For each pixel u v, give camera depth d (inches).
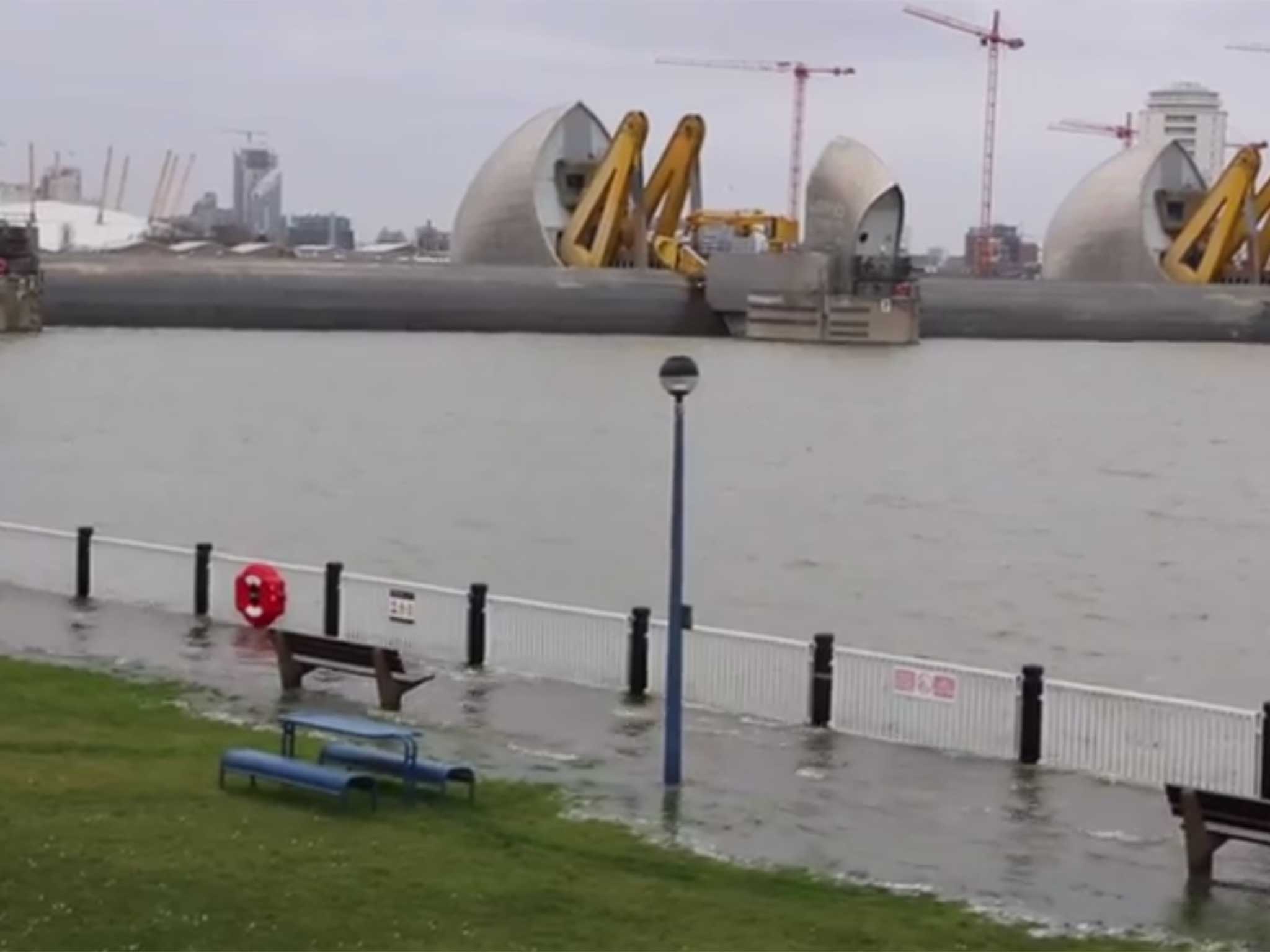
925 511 2513.5
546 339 5930.1
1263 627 1662.2
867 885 636.1
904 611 1688.0
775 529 2272.4
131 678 937.5
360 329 5969.5
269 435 3248.0
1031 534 2319.1
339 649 909.2
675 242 6540.4
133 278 5738.2
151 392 3900.1
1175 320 6855.3
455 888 590.2
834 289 6294.3
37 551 1186.6
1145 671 1438.2
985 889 637.3
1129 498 2753.4
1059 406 4281.5
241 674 954.7
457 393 4126.5
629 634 932.0
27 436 3093.0
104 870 577.3
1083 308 6766.7
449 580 1802.4
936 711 847.7
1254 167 7076.8
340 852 617.0
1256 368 5684.1
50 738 777.6
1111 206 7140.8
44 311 5585.6
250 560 1206.3
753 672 898.1
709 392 4399.6
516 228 6481.3
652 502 2512.3
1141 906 624.7
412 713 882.1
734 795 747.4
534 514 2349.9
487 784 740.0
